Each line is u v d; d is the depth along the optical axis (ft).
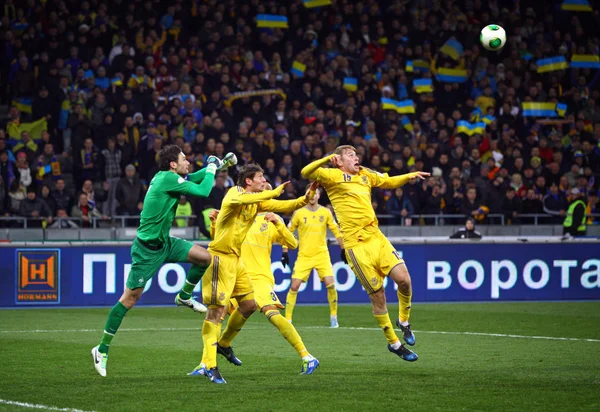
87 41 117.60
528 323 77.05
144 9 122.42
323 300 94.89
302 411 38.75
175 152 47.37
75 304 90.07
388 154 110.11
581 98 135.74
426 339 66.18
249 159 106.52
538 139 126.62
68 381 46.55
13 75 114.62
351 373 49.57
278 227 57.47
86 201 98.02
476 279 97.35
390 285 96.68
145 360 54.60
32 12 119.24
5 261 88.38
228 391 43.60
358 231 51.16
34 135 110.01
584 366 52.31
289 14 130.62
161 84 116.57
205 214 96.37
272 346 61.67
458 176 108.68
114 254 90.99
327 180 50.57
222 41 123.03
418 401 41.01
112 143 105.60
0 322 76.54
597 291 99.71
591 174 120.26
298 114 116.57
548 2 144.46
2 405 39.83
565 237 100.78
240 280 48.49
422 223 107.14
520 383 45.98
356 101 124.06
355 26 132.36
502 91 131.23
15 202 99.14
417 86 129.49
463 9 140.97
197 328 72.84
